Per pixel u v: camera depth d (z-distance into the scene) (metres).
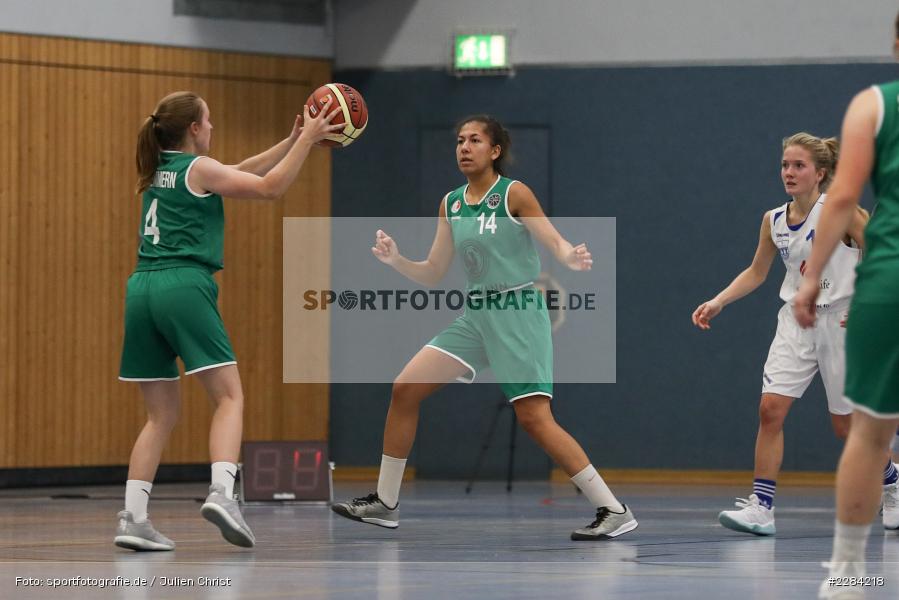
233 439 12.78
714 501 23.05
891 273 8.03
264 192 12.88
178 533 15.92
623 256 29.69
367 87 30.34
